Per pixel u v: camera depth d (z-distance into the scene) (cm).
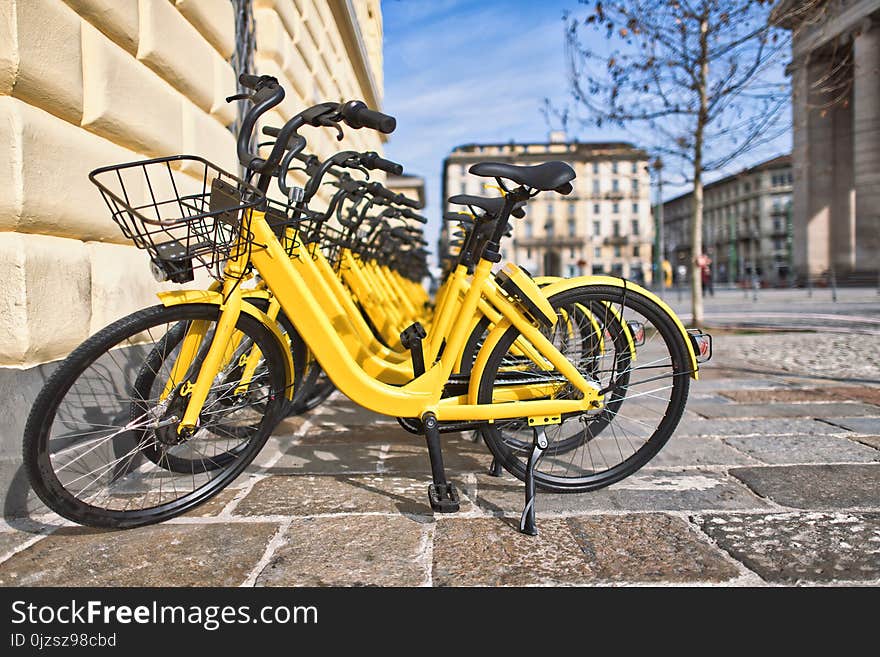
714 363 577
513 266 217
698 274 941
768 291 2908
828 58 1683
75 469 212
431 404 216
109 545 192
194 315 203
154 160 178
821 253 3338
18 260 215
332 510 219
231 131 422
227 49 401
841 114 3269
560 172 202
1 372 212
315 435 327
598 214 6738
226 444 241
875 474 249
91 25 268
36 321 220
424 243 509
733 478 248
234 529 203
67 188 239
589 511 216
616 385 228
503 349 215
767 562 178
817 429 324
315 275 222
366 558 183
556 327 223
